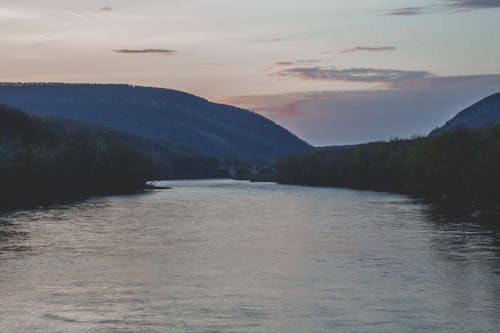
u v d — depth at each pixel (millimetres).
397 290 55594
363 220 110625
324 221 110250
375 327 45438
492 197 132375
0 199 146750
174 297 53875
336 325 45938
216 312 49375
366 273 62906
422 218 112500
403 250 76250
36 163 164875
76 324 46469
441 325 45812
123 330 45188
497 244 79688
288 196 184000
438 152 152125
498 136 142750
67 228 99375
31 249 77438
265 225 105375
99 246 80750
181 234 93500
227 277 61844
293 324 46219
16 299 53219
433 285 57312
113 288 57156
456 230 94312
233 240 87125
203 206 146625
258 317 47938
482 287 56312
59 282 59312
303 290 56062
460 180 148250
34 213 125688
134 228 100625
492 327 45344
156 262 69750
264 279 60781
